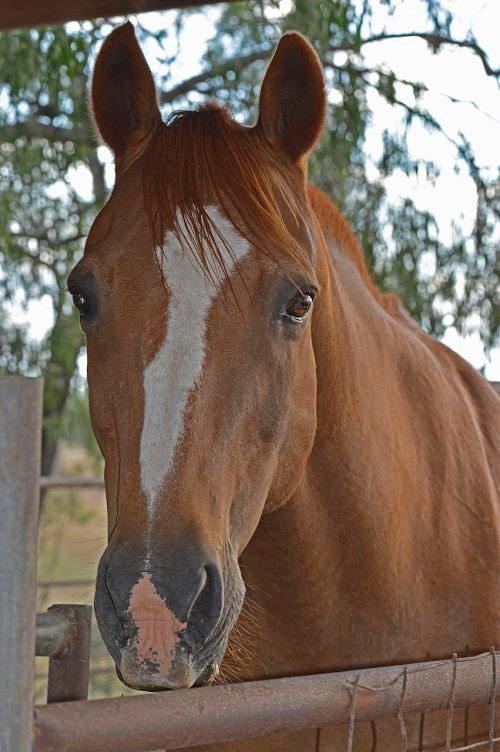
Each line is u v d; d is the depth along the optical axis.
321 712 1.19
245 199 1.57
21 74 4.72
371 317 2.16
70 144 5.68
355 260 2.31
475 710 2.02
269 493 1.72
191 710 1.08
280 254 1.57
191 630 1.35
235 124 1.79
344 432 1.92
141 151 1.81
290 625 1.97
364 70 5.21
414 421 2.17
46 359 5.90
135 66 1.86
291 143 1.87
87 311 1.59
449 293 5.39
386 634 1.98
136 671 1.27
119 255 1.54
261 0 5.46
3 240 5.27
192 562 1.33
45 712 1.00
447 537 2.10
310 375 1.76
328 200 2.26
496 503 2.28
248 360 1.52
